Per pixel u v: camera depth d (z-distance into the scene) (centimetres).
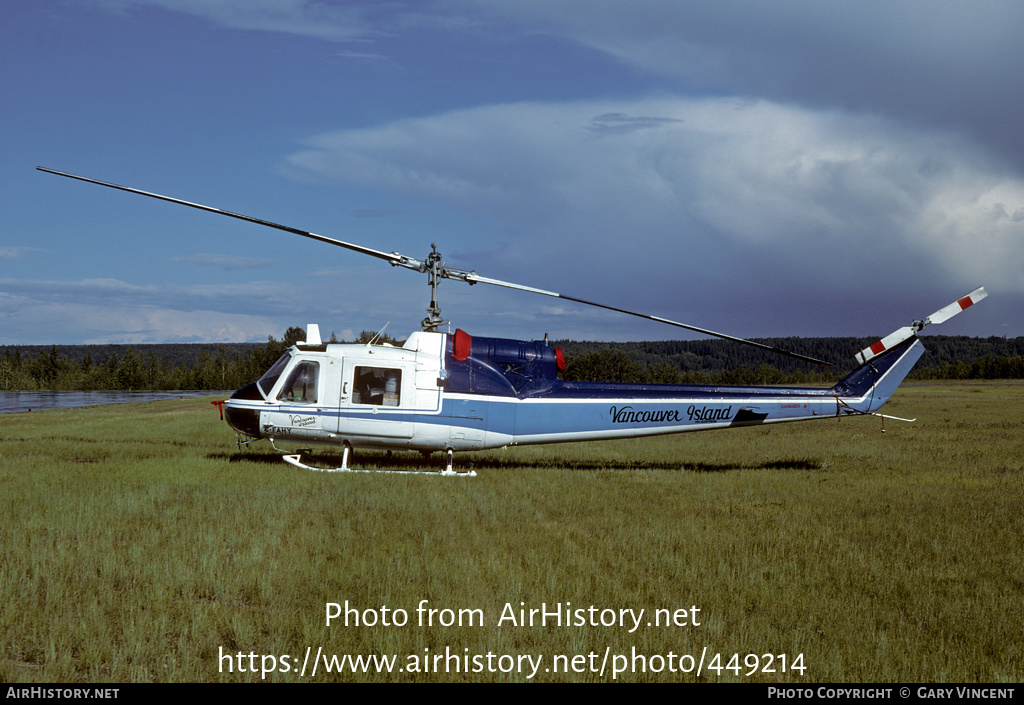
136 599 632
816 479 1400
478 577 724
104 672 516
